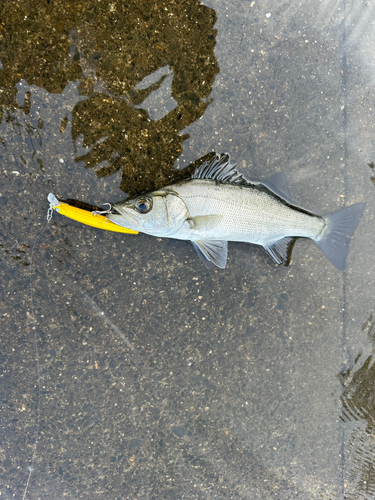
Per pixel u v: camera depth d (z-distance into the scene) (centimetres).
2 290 58
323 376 61
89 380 59
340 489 61
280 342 60
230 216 56
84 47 55
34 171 56
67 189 57
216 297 59
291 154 59
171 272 59
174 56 56
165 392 59
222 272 59
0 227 57
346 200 60
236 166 58
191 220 55
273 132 58
